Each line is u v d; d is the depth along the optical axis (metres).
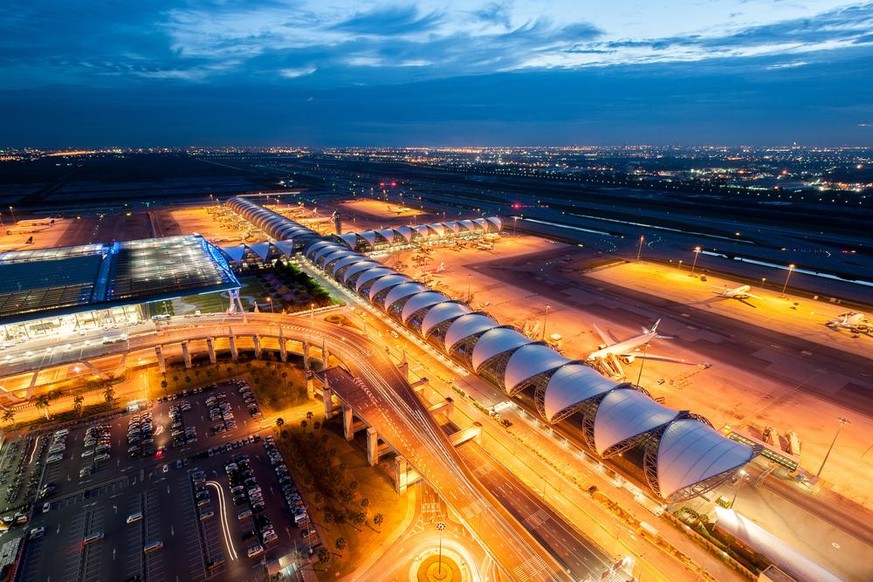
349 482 66.88
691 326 117.31
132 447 73.31
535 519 59.62
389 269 134.00
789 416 80.81
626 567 51.72
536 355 81.19
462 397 86.50
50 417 80.62
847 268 171.00
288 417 81.69
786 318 123.38
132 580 52.94
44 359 89.06
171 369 96.56
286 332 102.12
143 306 115.62
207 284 119.31
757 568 53.41
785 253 192.25
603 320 120.12
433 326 98.44
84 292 111.50
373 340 106.75
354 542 57.53
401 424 71.75
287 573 53.47
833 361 99.81
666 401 84.94
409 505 63.34
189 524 60.31
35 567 54.59
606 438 66.00
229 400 86.31
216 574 53.69
